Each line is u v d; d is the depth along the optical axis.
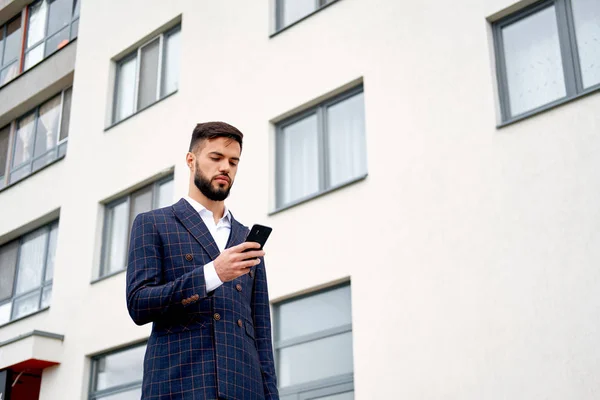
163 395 3.10
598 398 6.82
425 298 8.22
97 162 12.98
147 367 3.18
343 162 9.79
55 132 14.60
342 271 9.08
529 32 8.52
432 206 8.49
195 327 3.19
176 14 12.57
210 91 11.50
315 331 9.29
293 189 10.19
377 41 9.66
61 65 14.62
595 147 7.48
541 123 7.90
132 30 13.32
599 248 7.18
